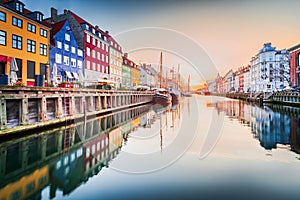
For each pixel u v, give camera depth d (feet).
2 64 68.80
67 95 63.31
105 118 79.51
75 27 116.47
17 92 44.75
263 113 93.86
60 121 58.90
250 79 281.74
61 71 97.45
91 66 120.98
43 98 52.60
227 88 362.74
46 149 38.93
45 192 22.66
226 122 68.69
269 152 34.65
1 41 67.41
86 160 31.91
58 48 95.71
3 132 40.75
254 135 48.29
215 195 20.90
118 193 21.35
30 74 79.25
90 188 22.62
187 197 20.49
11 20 70.90
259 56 242.17
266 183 23.18
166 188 22.15
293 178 24.54
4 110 41.37
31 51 79.71
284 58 228.22
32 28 80.18
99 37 128.47
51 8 114.73
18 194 22.57
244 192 21.45
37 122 50.60
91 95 78.74
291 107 120.57
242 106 130.82
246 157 32.09
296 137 46.16
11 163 31.94
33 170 29.07
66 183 24.45
